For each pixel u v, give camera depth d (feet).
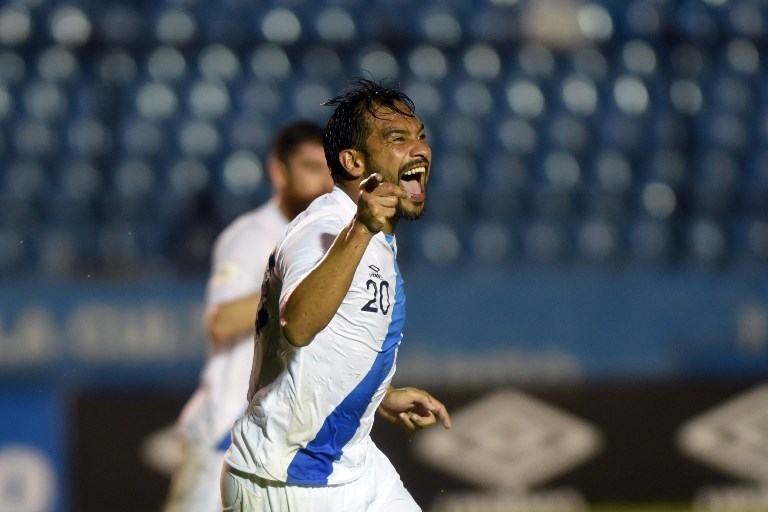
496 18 117.91
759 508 81.82
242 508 36.68
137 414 78.74
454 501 79.36
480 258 103.24
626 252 105.09
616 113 114.83
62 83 110.73
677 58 117.60
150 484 78.07
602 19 118.11
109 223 102.17
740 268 103.04
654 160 112.37
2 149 106.73
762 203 110.22
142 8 114.83
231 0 116.06
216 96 111.45
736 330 85.66
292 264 33.01
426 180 35.14
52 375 80.38
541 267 103.14
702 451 81.92
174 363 81.71
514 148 111.24
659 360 85.15
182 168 106.83
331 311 31.35
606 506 80.43
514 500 80.07
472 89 114.11
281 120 110.83
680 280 85.76
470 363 83.66
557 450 81.00
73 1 113.70
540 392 81.71
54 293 81.05
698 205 109.60
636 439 81.51
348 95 35.37
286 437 35.42
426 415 40.98
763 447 82.17
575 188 109.29
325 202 35.37
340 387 34.96
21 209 102.53
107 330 81.30
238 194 105.29
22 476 78.13
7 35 112.06
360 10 117.29
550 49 117.29
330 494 36.58
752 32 118.62
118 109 110.22
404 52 115.34
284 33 115.14
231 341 54.60
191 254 100.94
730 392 82.84
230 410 54.29
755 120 115.85
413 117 35.04
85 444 78.43
